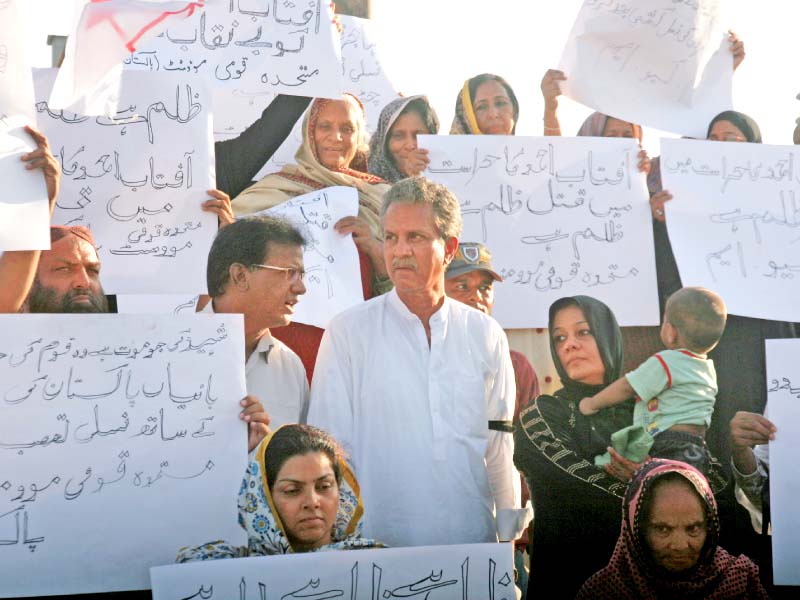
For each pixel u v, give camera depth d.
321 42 5.38
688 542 4.38
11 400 4.20
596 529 5.12
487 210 5.64
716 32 6.07
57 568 4.16
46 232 4.46
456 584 4.23
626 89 6.02
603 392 5.42
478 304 5.39
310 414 4.84
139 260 4.89
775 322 5.76
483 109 6.07
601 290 5.64
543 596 5.05
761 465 5.30
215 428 4.38
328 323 5.00
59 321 4.30
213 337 4.44
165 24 4.65
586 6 6.00
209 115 5.04
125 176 4.92
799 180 5.95
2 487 4.15
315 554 4.12
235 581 4.04
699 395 5.32
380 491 4.75
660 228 5.83
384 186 5.91
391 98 6.64
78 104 4.61
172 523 4.28
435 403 4.80
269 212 5.32
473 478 4.80
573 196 5.72
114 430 4.29
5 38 4.50
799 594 5.29
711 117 6.07
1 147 4.44
